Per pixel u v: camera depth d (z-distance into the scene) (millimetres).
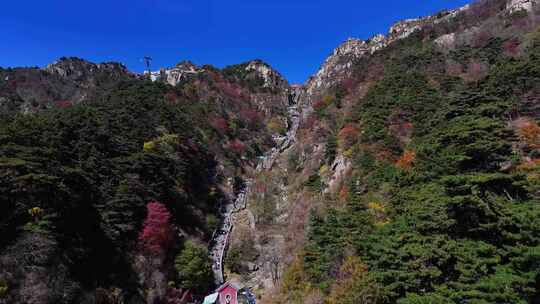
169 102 78375
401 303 19328
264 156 81938
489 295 16719
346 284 23844
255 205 57125
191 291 39750
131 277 35344
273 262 41594
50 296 27188
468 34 72812
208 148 69750
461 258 18703
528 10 71375
